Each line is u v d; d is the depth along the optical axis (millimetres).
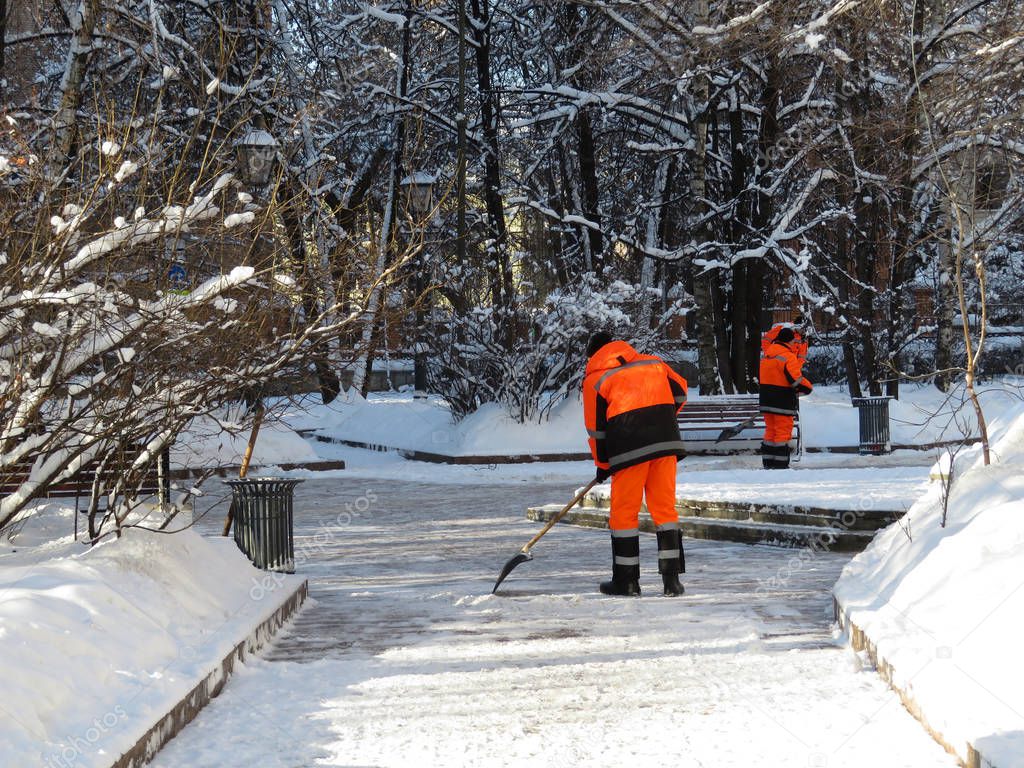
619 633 7348
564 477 19219
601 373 8906
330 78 28500
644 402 8789
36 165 6859
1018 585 5535
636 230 31312
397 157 29078
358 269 7953
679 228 31188
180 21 22375
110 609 5602
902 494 12203
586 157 29719
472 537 12688
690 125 26234
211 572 7430
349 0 30547
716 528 12305
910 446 21609
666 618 7832
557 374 22547
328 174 28406
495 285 23078
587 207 29969
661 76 24641
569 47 28672
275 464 20391
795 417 21047
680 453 8742
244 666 6398
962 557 6254
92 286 6125
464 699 5738
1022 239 23922
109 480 7910
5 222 6598
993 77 16438
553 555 11297
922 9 20844
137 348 6742
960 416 22188
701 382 26547
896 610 6414
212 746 4961
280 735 5137
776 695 5680
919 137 20156
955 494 7676
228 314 6898
